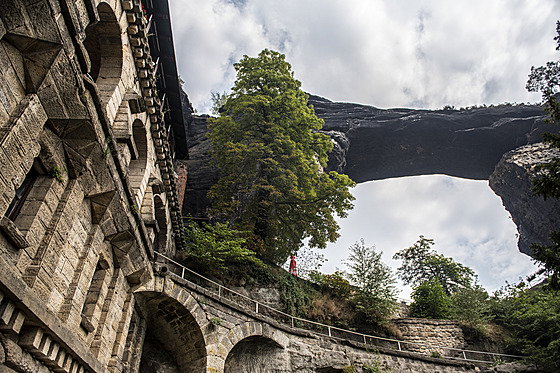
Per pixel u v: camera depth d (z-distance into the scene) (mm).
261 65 28031
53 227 7145
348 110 46688
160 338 12953
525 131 43281
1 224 5766
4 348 5648
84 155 7680
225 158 24734
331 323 20188
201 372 12180
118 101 11156
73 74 6645
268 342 15023
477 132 43938
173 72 17547
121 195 9117
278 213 23688
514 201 41219
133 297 10898
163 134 14836
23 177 6195
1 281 5160
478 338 22672
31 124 6219
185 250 19047
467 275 37375
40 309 6043
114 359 9477
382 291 22031
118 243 9836
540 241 38969
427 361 18906
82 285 8125
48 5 5910
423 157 45875
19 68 6066
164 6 14789
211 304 13312
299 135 25656
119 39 11219
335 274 22609
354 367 16625
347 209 24062
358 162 45781
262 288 19141
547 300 22172
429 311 26016
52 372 6867
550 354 19891
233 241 18453
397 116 45562
